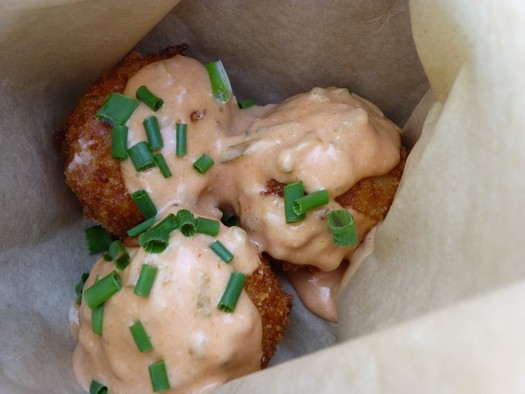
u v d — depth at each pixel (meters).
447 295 0.07
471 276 0.07
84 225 0.12
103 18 0.10
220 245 0.10
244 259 0.10
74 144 0.11
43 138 0.11
